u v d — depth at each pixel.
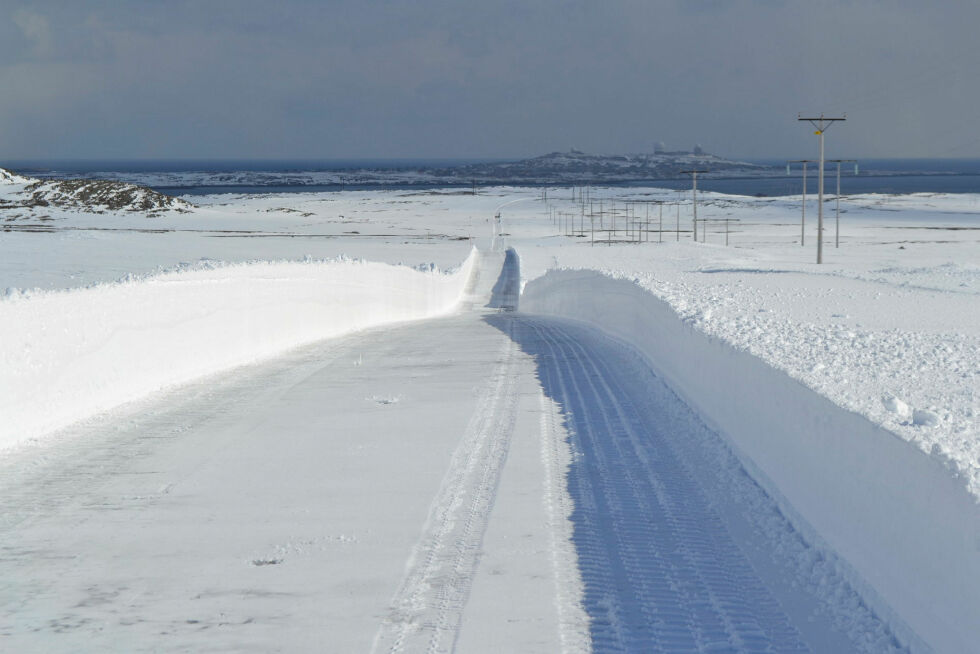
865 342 13.74
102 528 8.52
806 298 29.64
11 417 11.80
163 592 7.01
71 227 129.38
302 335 25.25
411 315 43.88
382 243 125.94
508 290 78.19
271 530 8.45
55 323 13.03
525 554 7.79
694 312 15.85
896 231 146.38
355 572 7.41
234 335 20.11
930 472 5.84
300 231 147.62
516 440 12.05
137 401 14.99
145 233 116.69
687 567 7.48
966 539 5.36
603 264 87.12
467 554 7.81
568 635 6.21
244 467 10.70
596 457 11.09
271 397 15.41
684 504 9.17
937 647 5.68
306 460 11.03
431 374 18.20
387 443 11.92
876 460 6.70
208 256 84.88
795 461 8.62
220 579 7.27
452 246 123.94
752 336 12.88
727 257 93.25
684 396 14.27
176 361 17.12
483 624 6.40
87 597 6.91
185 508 9.11
